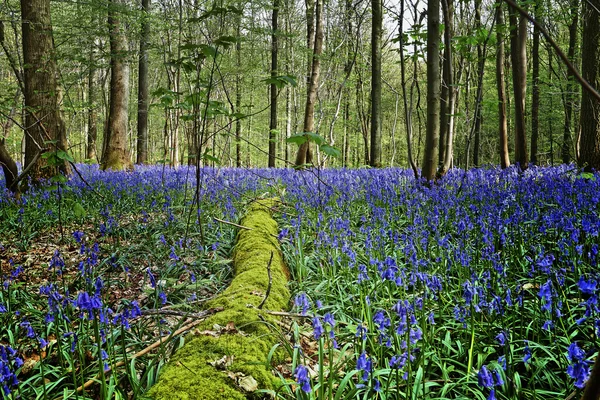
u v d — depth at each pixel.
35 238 7.16
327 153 4.02
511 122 29.02
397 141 42.84
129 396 2.98
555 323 3.43
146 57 14.27
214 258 5.70
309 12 16.22
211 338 3.13
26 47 9.91
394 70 32.91
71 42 10.86
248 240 5.70
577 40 18.44
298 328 3.52
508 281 4.43
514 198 6.90
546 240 5.42
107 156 15.25
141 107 19.47
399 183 9.55
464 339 3.62
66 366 3.40
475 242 5.51
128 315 2.93
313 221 6.68
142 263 5.88
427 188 8.27
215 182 9.46
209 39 5.84
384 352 3.38
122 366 3.27
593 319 3.37
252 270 4.61
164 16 11.27
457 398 2.83
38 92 9.41
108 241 6.66
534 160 19.31
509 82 25.00
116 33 11.16
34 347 3.74
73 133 31.08
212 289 5.06
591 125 10.85
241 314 3.49
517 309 3.89
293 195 8.84
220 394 2.57
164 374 2.76
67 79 11.71
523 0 8.20
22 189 9.55
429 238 5.67
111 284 5.16
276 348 3.30
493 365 3.03
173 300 4.73
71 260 6.07
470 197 7.69
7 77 22.94
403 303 2.70
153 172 12.72
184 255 5.97
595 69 10.70
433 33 8.96
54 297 3.18
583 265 4.53
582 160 11.05
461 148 31.31
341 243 5.34
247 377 2.77
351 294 4.55
